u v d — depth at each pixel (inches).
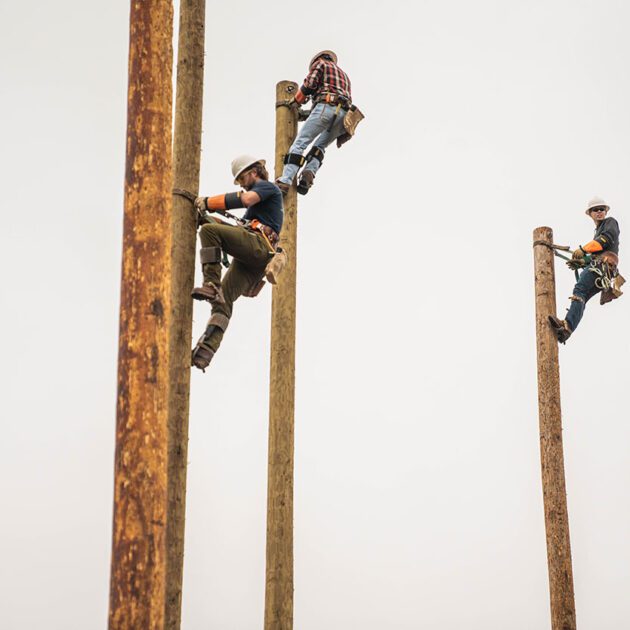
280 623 676.7
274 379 711.7
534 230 918.4
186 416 549.3
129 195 427.8
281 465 700.0
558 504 853.2
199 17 598.2
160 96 439.2
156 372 408.8
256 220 596.1
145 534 391.2
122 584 386.6
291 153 738.2
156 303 416.2
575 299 916.0
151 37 443.5
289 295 722.2
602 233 923.4
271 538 691.4
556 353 890.7
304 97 754.8
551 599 836.0
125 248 422.0
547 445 867.4
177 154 577.3
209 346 572.4
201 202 573.0
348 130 751.1
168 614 524.7
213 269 571.8
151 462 398.9
